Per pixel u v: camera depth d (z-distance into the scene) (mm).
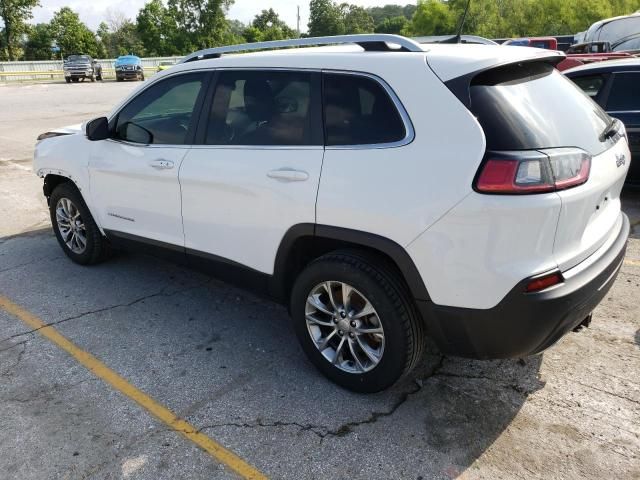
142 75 36875
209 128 3535
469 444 2742
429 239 2562
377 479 2543
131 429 2877
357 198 2752
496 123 2469
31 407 3053
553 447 2711
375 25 116062
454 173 2477
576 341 3619
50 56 69375
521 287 2432
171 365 3451
